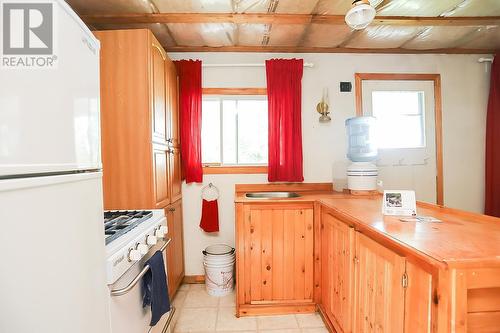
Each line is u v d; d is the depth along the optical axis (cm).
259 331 183
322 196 218
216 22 205
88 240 75
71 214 67
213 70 261
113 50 176
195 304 219
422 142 274
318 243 201
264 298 203
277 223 202
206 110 266
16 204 49
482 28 223
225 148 269
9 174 49
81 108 73
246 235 202
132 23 206
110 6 186
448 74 274
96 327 78
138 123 177
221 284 231
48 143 59
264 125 269
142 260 120
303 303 204
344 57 267
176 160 240
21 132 52
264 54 262
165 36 231
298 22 207
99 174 82
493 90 269
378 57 269
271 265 203
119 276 93
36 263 54
